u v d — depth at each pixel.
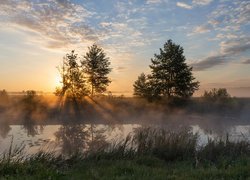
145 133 15.18
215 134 23.17
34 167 9.63
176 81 48.09
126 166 10.06
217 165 11.08
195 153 13.02
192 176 8.77
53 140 19.80
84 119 33.94
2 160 10.38
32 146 17.28
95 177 8.48
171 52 48.38
